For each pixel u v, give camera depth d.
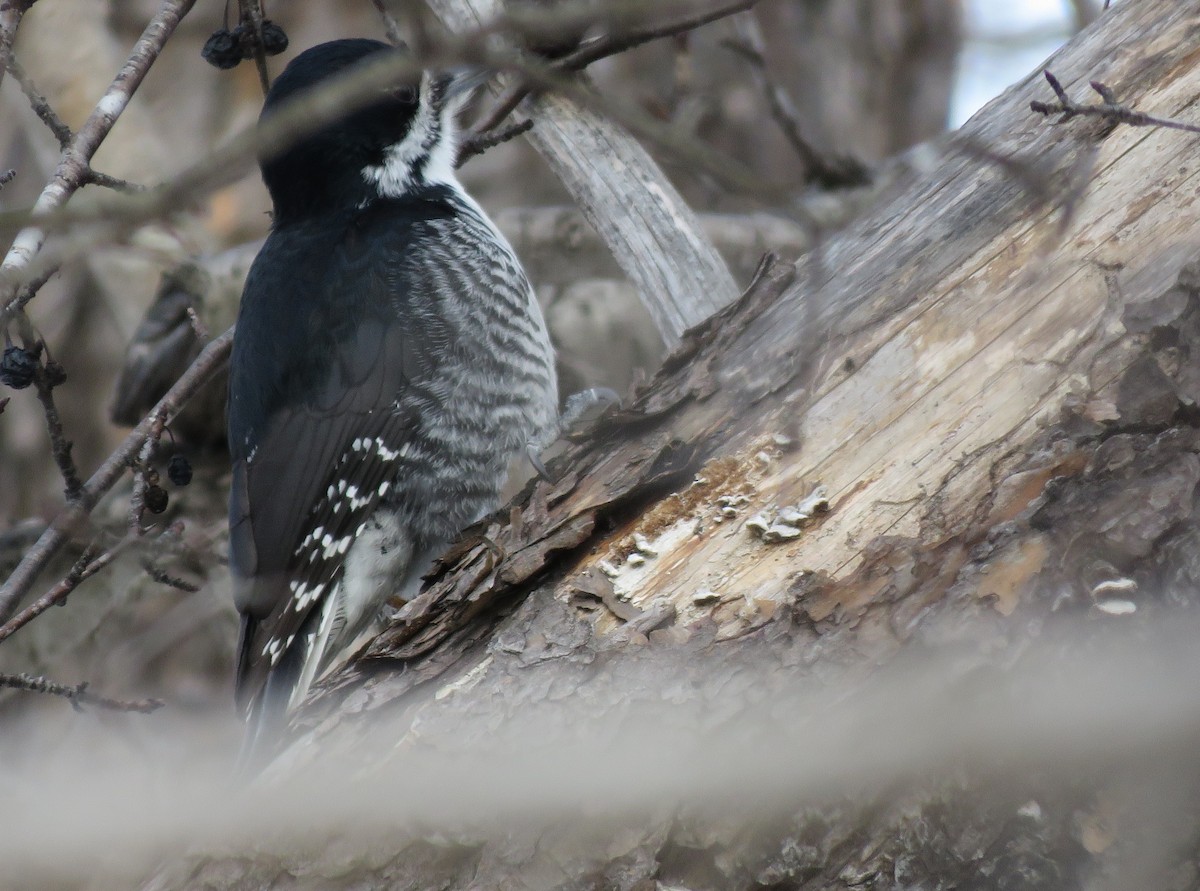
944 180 5.36
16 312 5.99
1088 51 5.35
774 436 4.98
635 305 10.62
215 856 4.52
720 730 4.24
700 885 4.16
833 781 4.13
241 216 11.63
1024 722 4.06
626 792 4.22
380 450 7.50
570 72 7.05
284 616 7.20
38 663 10.48
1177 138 4.86
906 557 4.45
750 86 12.26
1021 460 4.53
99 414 11.22
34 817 4.79
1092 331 4.62
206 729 10.04
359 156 8.11
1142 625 4.07
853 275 5.28
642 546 4.88
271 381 7.57
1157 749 4.04
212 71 11.46
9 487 11.22
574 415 8.06
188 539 8.99
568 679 4.50
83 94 10.92
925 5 13.12
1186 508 4.17
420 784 4.40
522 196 11.94
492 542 5.11
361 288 7.63
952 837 4.09
